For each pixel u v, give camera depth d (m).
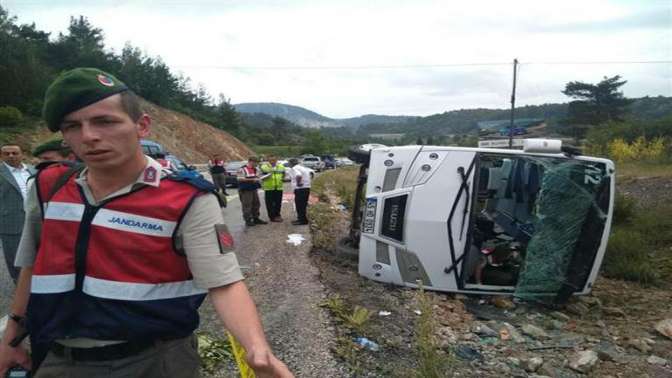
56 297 1.39
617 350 4.96
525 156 6.03
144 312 1.40
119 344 1.41
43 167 1.58
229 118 75.31
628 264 8.20
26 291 1.64
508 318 5.78
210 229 1.44
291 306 5.19
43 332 1.42
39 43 52.53
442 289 6.10
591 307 6.41
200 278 1.43
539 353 4.79
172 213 1.39
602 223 5.91
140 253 1.38
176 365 1.50
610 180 5.96
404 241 6.09
